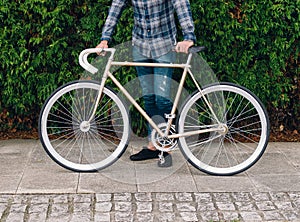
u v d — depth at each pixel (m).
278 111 5.97
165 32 4.76
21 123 5.93
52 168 4.95
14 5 5.35
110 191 4.48
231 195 4.45
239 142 5.66
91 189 4.52
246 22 5.39
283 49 5.52
